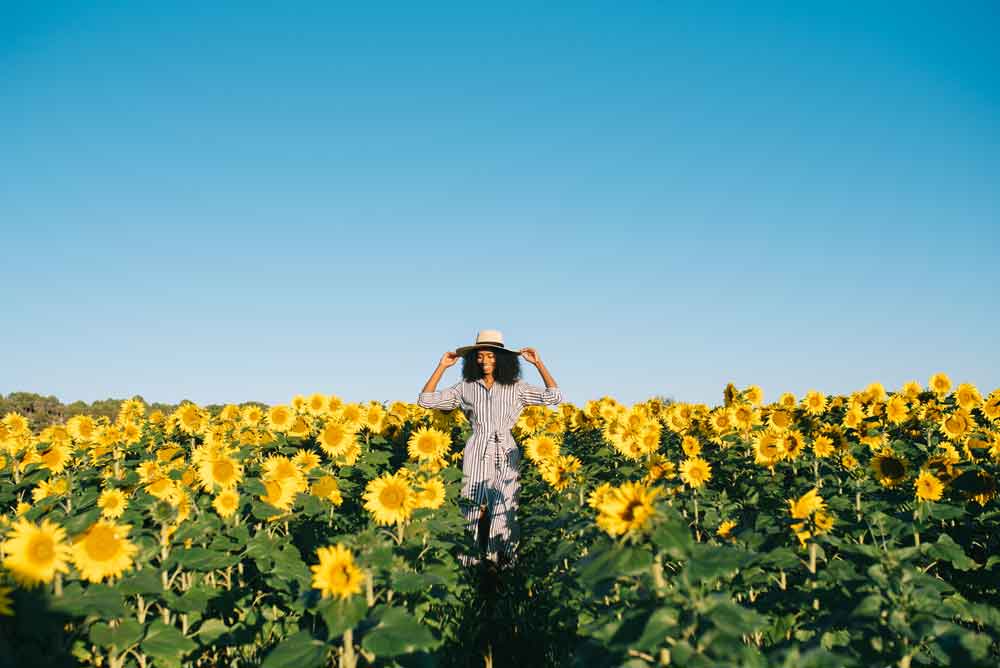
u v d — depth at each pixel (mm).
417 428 13250
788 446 8555
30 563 4141
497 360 9305
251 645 5824
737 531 6219
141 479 7988
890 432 10117
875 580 4520
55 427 11539
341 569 4043
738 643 3379
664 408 14516
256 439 9586
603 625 4082
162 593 5109
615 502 3982
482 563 8281
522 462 10305
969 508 7094
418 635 3920
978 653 3896
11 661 4035
